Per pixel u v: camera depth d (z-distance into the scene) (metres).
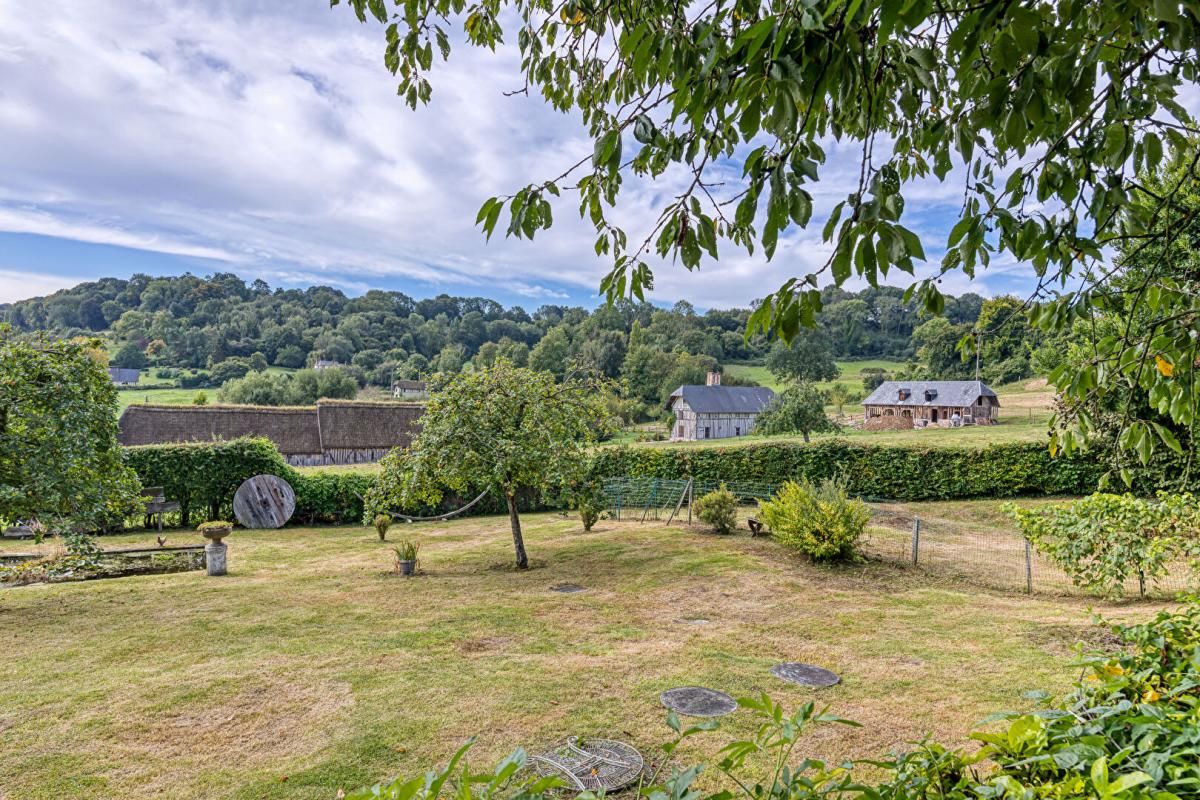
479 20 3.54
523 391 10.67
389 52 3.71
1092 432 3.10
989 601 8.27
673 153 1.88
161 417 24.31
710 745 4.34
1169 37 1.42
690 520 14.55
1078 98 1.44
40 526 8.66
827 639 6.66
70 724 4.71
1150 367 2.53
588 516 13.96
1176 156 2.09
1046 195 2.11
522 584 9.30
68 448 7.94
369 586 9.27
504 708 4.96
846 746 4.33
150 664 5.96
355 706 5.01
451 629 7.06
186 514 15.72
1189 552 7.58
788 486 11.58
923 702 5.02
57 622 7.36
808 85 1.23
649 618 7.48
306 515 16.69
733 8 1.73
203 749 4.35
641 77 1.64
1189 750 1.23
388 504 11.08
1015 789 1.22
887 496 17.83
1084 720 1.63
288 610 7.88
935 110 2.43
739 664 5.90
